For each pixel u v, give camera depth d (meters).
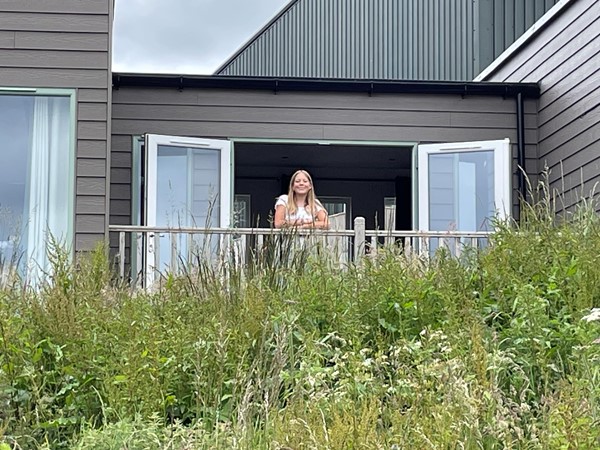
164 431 3.87
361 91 10.21
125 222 9.80
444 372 3.72
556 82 9.93
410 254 5.75
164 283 5.80
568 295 4.80
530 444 3.38
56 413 4.26
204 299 5.17
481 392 3.54
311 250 6.03
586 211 6.01
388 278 5.13
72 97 8.42
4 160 8.39
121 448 3.66
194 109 10.03
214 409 4.11
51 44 8.47
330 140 10.16
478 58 13.84
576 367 4.10
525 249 5.28
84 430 4.03
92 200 8.32
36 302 4.77
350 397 3.86
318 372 4.06
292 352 4.41
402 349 4.23
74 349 4.47
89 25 8.51
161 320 4.96
